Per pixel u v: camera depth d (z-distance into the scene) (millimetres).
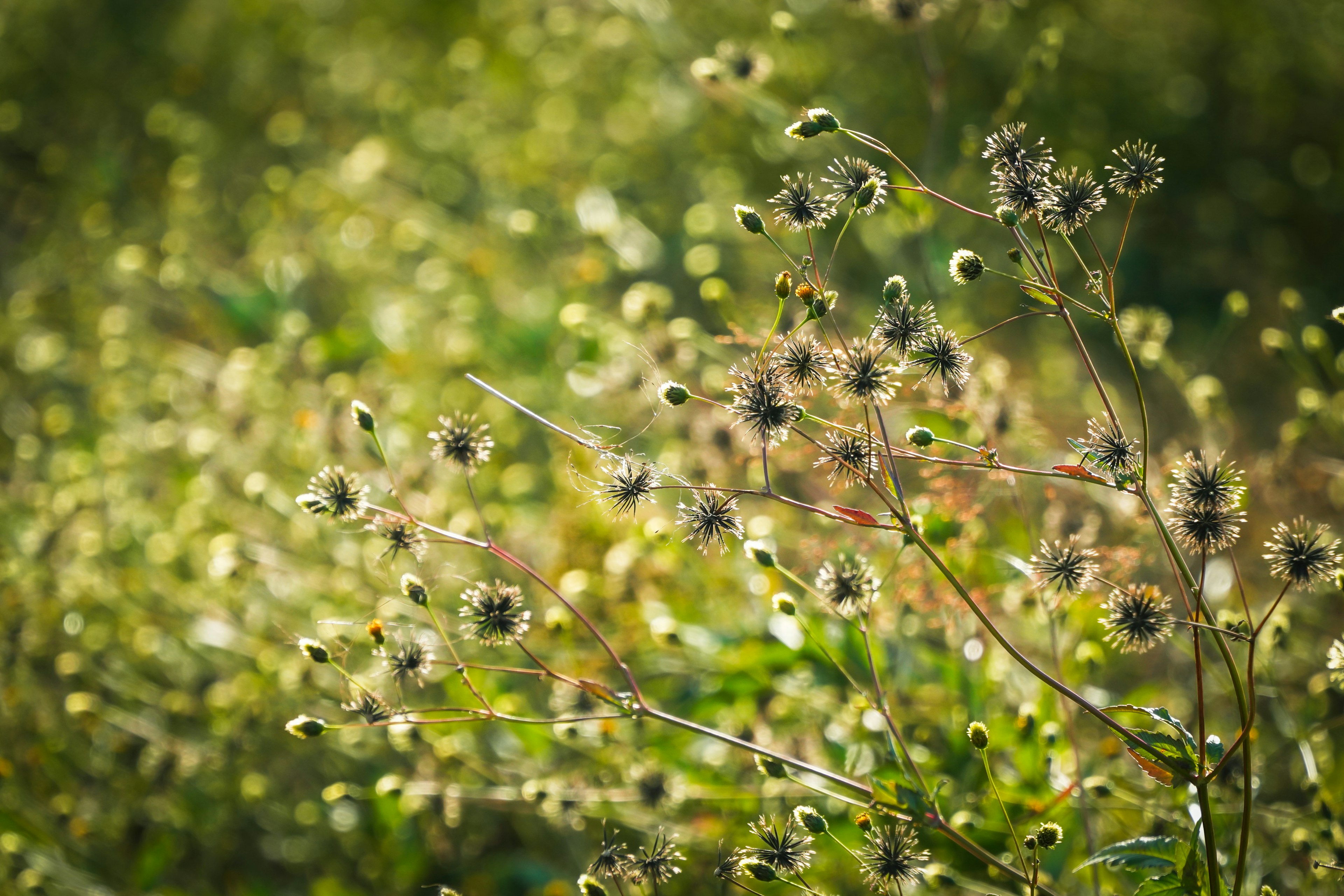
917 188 675
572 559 911
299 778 921
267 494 938
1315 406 879
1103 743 800
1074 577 692
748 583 887
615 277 1330
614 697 698
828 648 768
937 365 671
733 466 895
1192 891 688
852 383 671
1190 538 675
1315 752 808
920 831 751
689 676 885
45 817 878
